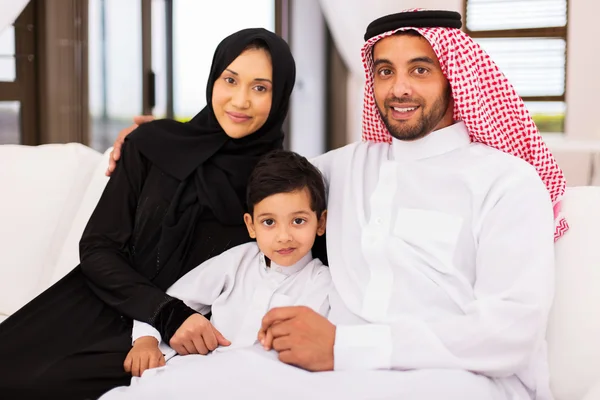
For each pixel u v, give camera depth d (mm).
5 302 1898
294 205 1577
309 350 1330
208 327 1518
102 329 1639
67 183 2027
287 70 1821
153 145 1824
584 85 4660
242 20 5215
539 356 1444
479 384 1282
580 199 1619
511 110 1584
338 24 4559
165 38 5168
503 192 1482
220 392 1247
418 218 1534
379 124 1751
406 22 1536
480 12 4969
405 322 1349
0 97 4352
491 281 1402
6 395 1453
